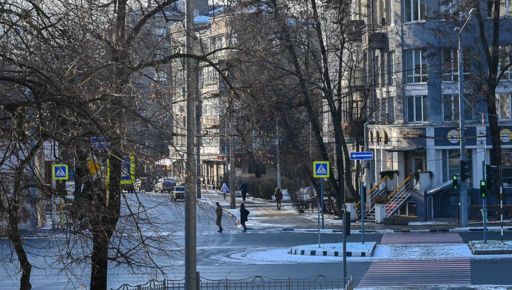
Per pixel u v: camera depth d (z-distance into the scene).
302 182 94.62
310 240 60.84
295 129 75.75
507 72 81.06
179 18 23.19
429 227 67.81
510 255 48.19
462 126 66.44
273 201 106.19
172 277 41.19
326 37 77.62
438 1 80.44
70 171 19.00
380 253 50.91
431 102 81.00
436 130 80.00
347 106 93.38
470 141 78.69
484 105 80.31
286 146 76.31
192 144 20.83
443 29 79.44
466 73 79.81
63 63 17.25
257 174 116.69
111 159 18.08
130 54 20.20
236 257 51.28
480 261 46.03
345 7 74.50
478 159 78.69
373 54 87.25
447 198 76.94
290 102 67.88
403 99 83.12
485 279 39.16
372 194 80.44
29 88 16.27
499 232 63.03
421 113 82.44
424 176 78.56
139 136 18.92
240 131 26.62
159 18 22.91
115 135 17.30
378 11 87.94
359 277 40.94
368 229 68.38
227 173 111.94
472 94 76.12
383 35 84.88
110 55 18.84
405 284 38.16
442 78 80.81
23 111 16.25
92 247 20.77
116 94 16.56
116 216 18.38
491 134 73.94
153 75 21.30
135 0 21.59
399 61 83.31
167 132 19.23
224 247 57.53
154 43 21.64
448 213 76.88
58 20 17.28
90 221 17.91
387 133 84.12
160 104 19.36
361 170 78.81
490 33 79.88
